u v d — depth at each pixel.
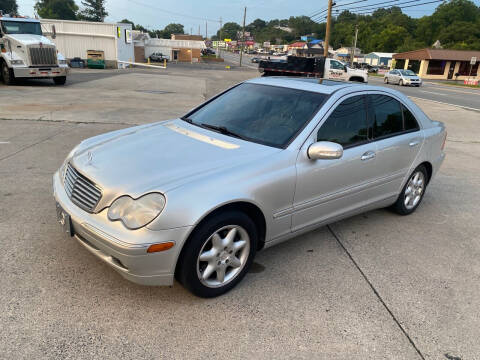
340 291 3.12
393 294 3.12
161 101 13.79
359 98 3.83
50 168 5.59
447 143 9.44
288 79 4.21
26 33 17.33
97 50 35.78
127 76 26.12
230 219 2.78
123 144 3.36
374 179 3.98
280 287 3.12
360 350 2.51
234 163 2.96
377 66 69.75
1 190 4.66
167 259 2.56
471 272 3.55
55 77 18.02
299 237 4.03
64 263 3.21
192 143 3.31
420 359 2.47
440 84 40.25
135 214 2.52
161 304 2.81
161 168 2.84
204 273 2.79
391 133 4.13
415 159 4.44
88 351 2.34
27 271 3.06
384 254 3.77
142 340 2.46
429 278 3.40
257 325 2.67
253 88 4.11
